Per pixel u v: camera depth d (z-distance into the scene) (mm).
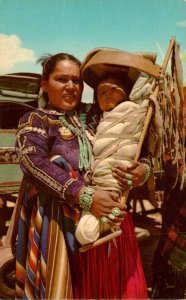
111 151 1537
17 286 1682
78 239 1521
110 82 1570
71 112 1653
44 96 1723
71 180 1490
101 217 1515
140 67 1510
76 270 1657
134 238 1771
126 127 1535
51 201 1603
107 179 1542
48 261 1567
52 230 1581
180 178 2020
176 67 1658
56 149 1575
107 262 1670
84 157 1587
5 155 2771
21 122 1580
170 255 2117
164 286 2135
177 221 2115
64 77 1570
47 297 1553
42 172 1496
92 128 1687
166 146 1676
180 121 1688
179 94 1666
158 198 3166
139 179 1541
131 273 1709
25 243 1671
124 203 1544
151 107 1547
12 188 2822
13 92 2885
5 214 3029
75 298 1655
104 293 1668
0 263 1972
